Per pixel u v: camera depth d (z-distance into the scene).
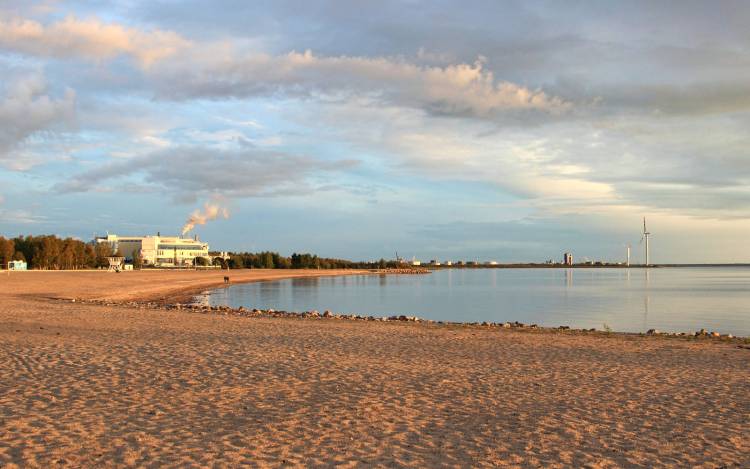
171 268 160.12
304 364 14.78
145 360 14.93
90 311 29.66
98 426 9.05
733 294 74.69
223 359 15.30
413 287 99.50
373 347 18.19
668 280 141.25
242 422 9.42
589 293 78.19
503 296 71.25
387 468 7.45
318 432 8.95
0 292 47.16
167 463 7.46
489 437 8.83
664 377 13.76
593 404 11.00
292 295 70.88
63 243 124.38
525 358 16.44
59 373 13.09
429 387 12.31
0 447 7.97
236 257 190.75
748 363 15.91
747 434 9.15
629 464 7.77
